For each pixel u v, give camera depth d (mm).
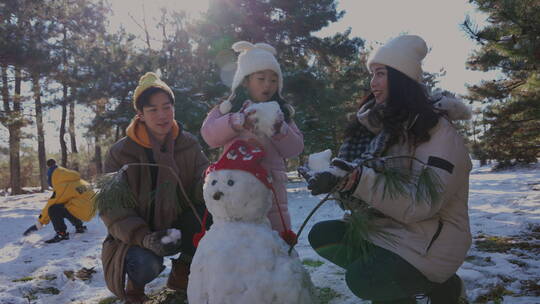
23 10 17484
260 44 3008
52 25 18797
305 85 15602
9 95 21281
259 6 17141
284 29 17812
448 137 2242
